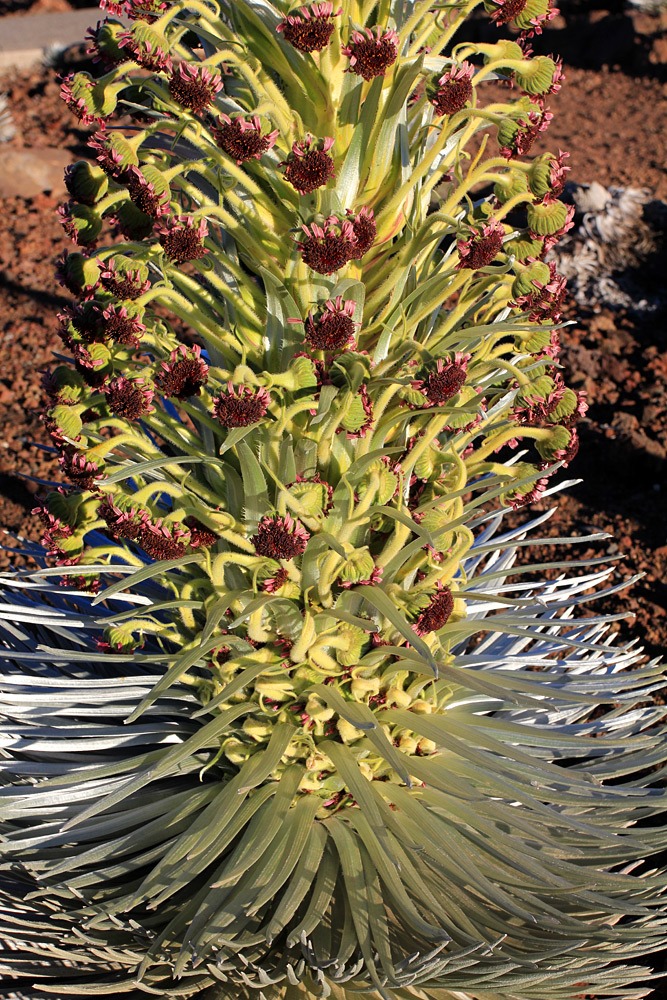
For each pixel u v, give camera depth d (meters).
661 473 2.30
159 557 1.19
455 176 1.23
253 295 1.22
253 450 1.23
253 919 1.19
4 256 3.32
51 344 2.84
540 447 1.23
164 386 1.16
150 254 1.18
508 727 1.28
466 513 1.23
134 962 1.18
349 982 1.19
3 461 2.35
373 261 1.23
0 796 1.25
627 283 3.06
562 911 1.25
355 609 1.25
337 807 1.26
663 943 1.25
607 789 1.28
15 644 1.42
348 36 1.17
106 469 1.23
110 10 1.16
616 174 3.90
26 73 5.35
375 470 1.21
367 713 1.23
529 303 1.19
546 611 1.51
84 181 1.16
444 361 1.16
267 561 1.21
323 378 1.15
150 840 1.23
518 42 1.19
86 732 1.29
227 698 1.21
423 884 1.19
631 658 1.52
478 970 1.16
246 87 1.19
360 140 1.19
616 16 5.51
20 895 1.25
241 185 1.21
